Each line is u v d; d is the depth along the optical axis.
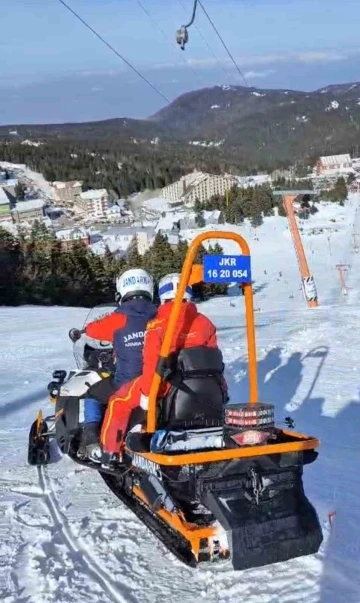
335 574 3.43
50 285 49.94
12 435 6.84
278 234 121.31
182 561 3.62
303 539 3.44
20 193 193.88
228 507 3.41
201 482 3.48
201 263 3.74
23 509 4.70
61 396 5.26
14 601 3.38
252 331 3.96
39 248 52.47
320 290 67.94
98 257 54.16
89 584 3.54
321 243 114.00
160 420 4.01
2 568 3.75
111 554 3.88
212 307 30.52
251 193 129.75
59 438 5.28
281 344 11.44
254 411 3.51
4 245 50.50
